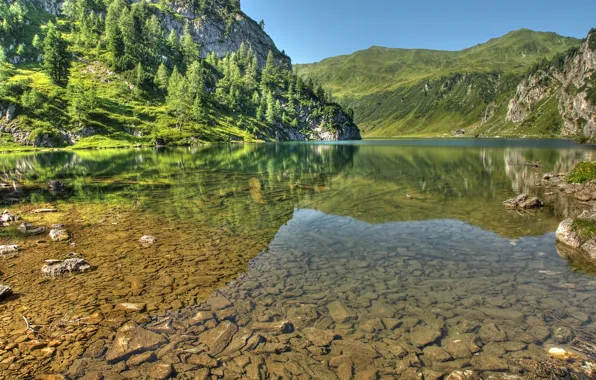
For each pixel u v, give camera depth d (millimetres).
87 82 165125
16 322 9555
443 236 17359
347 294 11188
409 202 25734
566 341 8422
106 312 10102
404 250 15383
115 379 7363
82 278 12469
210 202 26172
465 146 122562
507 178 37812
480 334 8844
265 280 12297
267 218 21328
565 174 35562
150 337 8859
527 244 15922
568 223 16359
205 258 14531
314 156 76000
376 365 7793
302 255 14859
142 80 178000
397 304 10508
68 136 122062
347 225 19641
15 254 14938
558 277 12211
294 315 9891
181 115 160750
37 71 163000
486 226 19094
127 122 143875
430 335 8859
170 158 71562
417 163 56312
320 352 8258
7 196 29031
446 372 7516
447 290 11383
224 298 10961
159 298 10961
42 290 11523
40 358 8047
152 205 25172
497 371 7449
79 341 8711
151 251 15367
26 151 103312
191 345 8555
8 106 117688
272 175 42062
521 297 10773
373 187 32500
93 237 17422
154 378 7410
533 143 146625
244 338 8805
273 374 7531
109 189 32156
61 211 23344
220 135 176875
